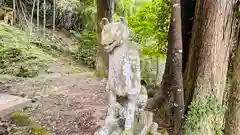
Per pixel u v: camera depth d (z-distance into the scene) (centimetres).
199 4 313
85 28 1090
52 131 343
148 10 621
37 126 351
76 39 1089
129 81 208
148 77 705
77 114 405
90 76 706
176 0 279
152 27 602
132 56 207
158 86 505
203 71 304
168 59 408
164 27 541
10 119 369
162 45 564
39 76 665
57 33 1079
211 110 302
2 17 898
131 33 217
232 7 296
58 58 889
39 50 853
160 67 732
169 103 386
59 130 346
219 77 302
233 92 316
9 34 797
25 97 475
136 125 230
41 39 945
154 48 600
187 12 371
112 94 222
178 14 282
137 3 955
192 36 332
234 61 313
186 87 334
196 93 311
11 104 419
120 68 207
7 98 453
